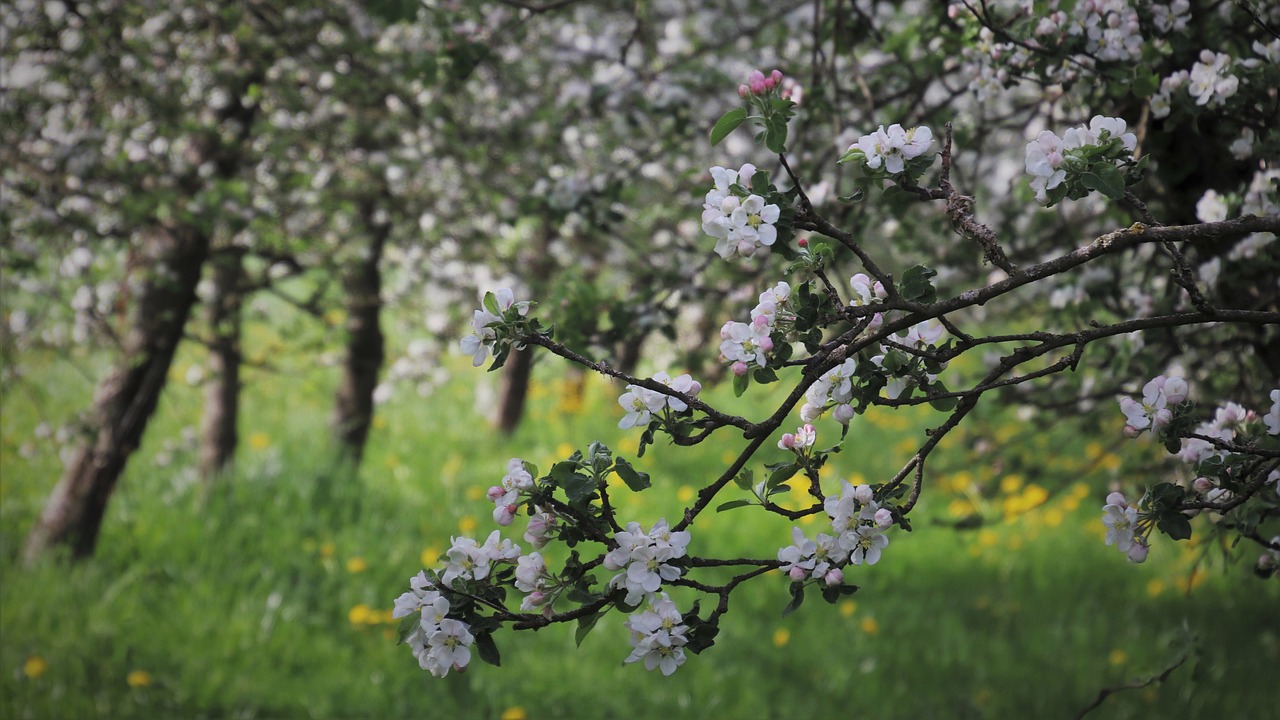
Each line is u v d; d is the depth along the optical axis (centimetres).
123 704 463
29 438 736
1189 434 167
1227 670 517
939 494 731
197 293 534
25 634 495
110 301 547
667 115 361
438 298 628
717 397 873
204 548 583
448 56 311
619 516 680
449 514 677
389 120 487
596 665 519
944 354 161
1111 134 155
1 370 535
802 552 156
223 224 464
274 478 662
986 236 157
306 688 488
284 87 443
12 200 440
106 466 544
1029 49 230
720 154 492
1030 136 313
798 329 154
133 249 495
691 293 341
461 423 883
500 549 159
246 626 518
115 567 561
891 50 307
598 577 569
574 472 154
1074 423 473
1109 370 312
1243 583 278
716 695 500
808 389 165
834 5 322
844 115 330
